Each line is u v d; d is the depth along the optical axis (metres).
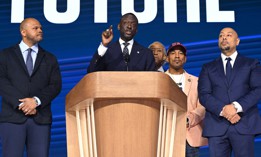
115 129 8.79
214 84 13.42
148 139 8.78
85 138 9.91
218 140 12.97
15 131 12.45
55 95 13.02
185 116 9.86
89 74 8.70
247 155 12.80
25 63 13.18
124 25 11.09
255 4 19.05
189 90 14.73
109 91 8.58
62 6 18.98
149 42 18.73
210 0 18.97
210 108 12.97
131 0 18.91
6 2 18.91
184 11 18.95
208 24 18.88
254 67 13.41
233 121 12.81
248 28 18.89
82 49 18.77
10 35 18.75
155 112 8.90
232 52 13.80
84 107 9.56
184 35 18.81
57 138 18.14
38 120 12.58
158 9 18.94
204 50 18.75
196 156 14.17
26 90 12.78
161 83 8.60
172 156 9.69
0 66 12.98
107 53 11.10
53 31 18.81
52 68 13.29
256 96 12.94
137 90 8.58
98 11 18.92
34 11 18.89
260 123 13.09
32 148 12.53
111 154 8.76
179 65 14.98
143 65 11.16
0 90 12.73
